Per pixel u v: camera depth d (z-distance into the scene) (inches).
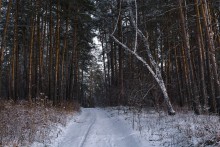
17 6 903.1
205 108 608.7
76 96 1715.1
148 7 860.6
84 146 387.5
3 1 975.6
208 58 674.8
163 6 781.3
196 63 1141.1
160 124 503.8
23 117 490.6
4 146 330.3
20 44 1362.0
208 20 586.9
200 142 311.9
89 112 1105.4
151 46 954.1
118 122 622.8
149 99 751.7
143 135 417.4
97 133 492.1
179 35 938.1
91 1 1060.5
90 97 2733.8
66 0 959.0
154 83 721.6
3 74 1947.6
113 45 1363.2
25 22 1116.5
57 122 576.7
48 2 980.6
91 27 1266.0
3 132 379.2
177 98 1204.5
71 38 1270.9
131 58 1103.0
